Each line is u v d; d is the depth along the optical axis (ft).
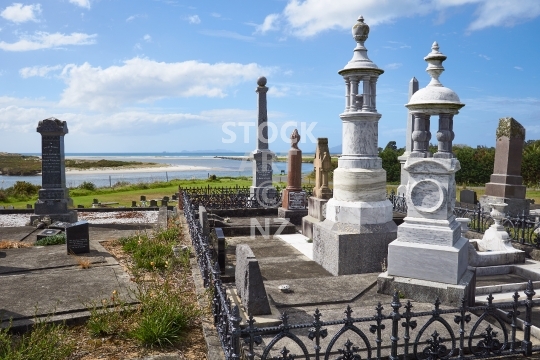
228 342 13.73
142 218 58.29
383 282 20.45
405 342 14.10
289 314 17.92
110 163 442.91
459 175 99.86
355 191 27.99
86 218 58.08
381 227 27.45
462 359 14.88
